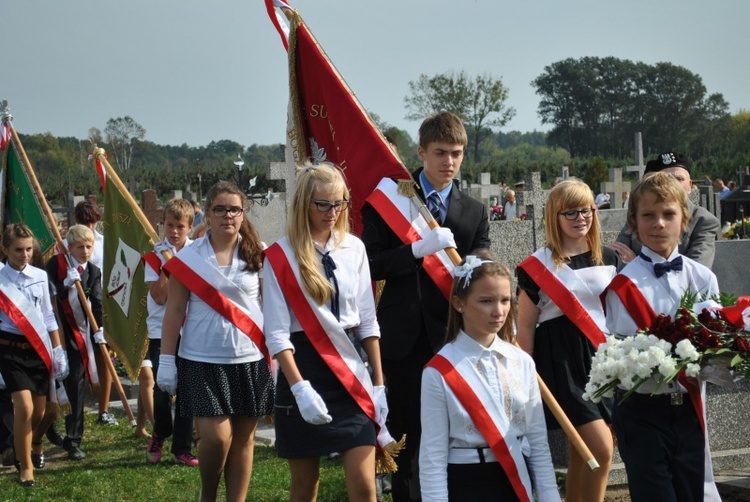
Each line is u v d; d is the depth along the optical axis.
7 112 9.62
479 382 4.10
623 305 4.67
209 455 5.52
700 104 93.12
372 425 4.67
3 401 8.12
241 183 24.97
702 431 4.44
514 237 10.73
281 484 7.00
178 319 5.60
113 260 8.87
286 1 5.90
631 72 93.75
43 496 7.11
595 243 5.23
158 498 6.93
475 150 78.25
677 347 4.06
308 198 4.69
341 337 4.66
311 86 5.86
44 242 9.38
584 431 4.99
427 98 65.44
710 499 4.46
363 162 5.62
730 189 33.69
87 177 56.88
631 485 4.43
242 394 5.57
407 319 5.30
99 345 9.15
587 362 5.11
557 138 97.94
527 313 5.19
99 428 9.51
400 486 5.30
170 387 5.51
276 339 4.60
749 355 4.06
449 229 5.31
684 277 4.67
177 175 51.41
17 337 7.49
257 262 5.67
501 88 64.69
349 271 4.80
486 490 4.07
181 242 7.80
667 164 6.54
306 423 4.60
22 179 9.57
